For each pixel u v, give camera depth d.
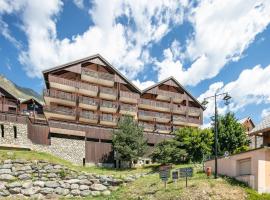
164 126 56.22
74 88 50.16
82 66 52.69
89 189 30.61
